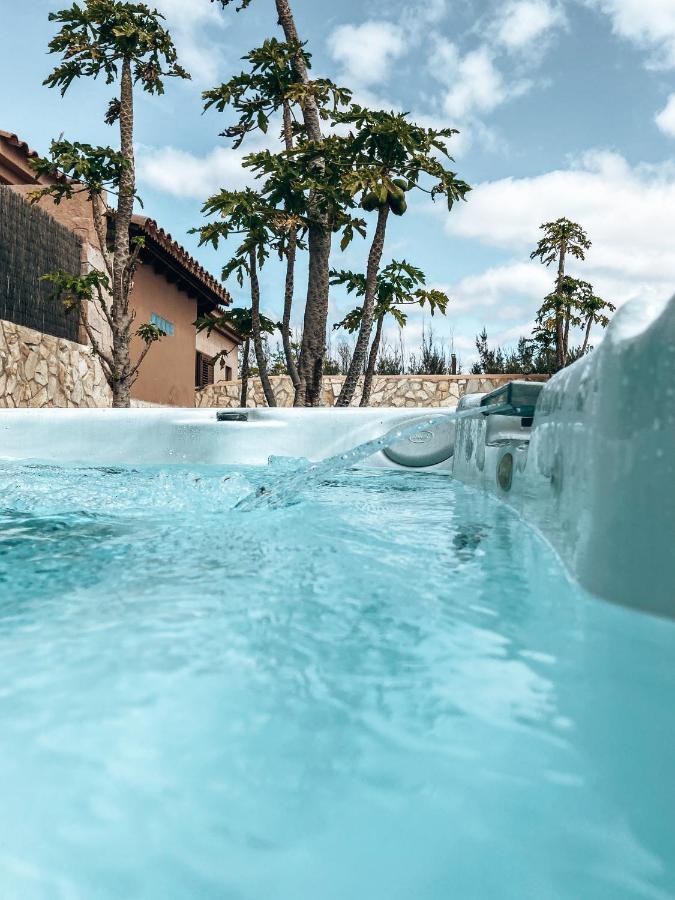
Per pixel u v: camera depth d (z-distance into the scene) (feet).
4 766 1.89
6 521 5.91
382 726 2.14
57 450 13.42
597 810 1.74
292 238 26.94
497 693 2.38
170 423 13.23
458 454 10.16
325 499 7.54
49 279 25.44
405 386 42.24
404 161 24.02
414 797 1.78
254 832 1.64
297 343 50.14
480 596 3.52
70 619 3.16
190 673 2.52
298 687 2.41
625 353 3.27
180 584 3.78
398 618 3.17
